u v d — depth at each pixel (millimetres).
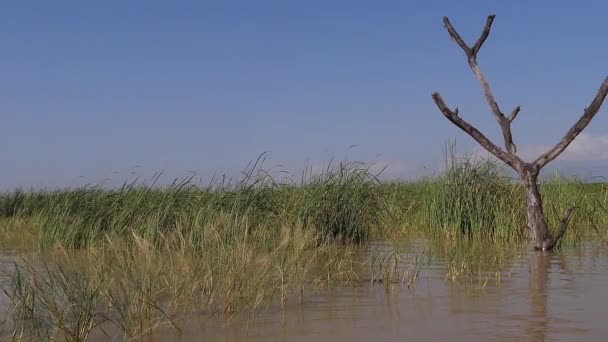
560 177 14250
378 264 8719
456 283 7125
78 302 5422
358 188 12508
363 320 5383
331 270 8141
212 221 10336
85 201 12797
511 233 11883
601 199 13438
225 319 5496
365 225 12367
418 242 11781
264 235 10203
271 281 6906
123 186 12969
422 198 14055
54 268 8289
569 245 10789
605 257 9242
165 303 6105
